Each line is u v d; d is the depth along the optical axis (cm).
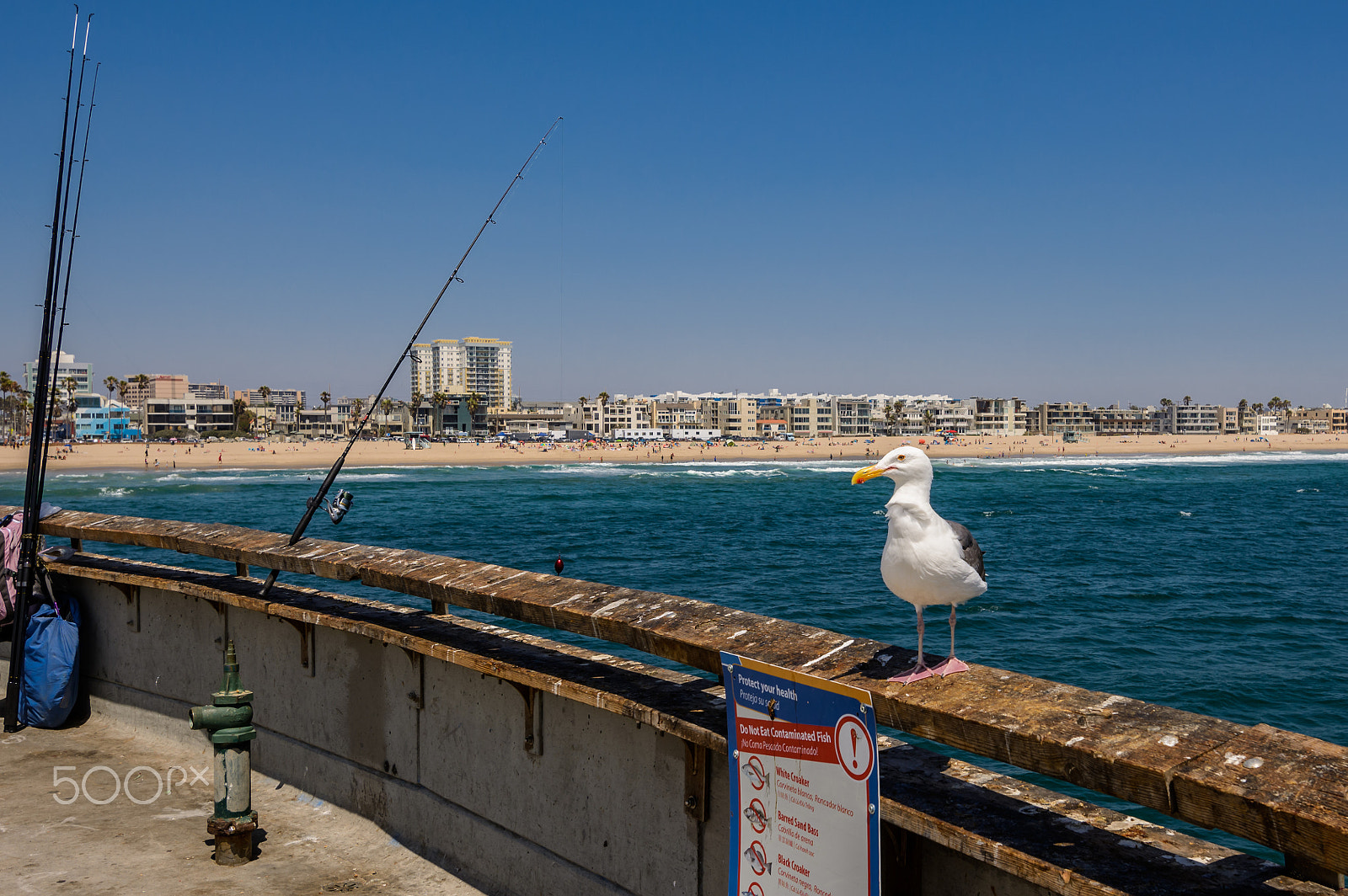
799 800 286
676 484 9938
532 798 432
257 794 571
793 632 360
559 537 4759
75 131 721
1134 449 19675
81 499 7594
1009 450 18725
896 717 295
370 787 523
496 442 18112
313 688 559
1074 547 4212
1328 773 226
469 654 430
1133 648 2153
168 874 471
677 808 367
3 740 665
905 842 300
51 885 458
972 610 2622
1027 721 269
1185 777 228
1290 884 239
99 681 715
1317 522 5494
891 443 19112
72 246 707
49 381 697
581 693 378
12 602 688
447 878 467
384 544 4506
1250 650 2134
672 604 399
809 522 5550
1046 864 248
